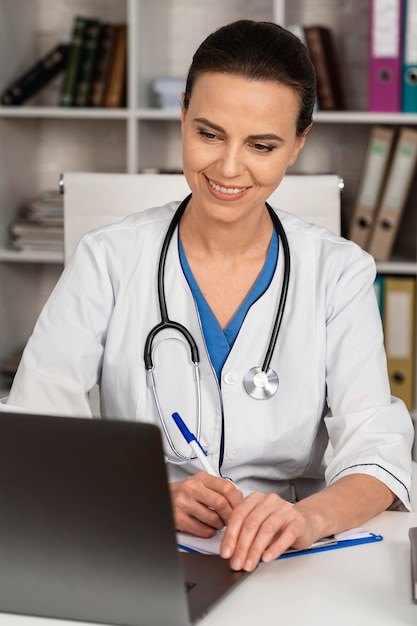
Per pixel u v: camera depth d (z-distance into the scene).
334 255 1.62
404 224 3.51
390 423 1.49
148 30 3.34
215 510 1.28
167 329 1.56
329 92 3.24
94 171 3.68
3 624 1.01
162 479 0.95
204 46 1.42
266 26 1.41
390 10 3.09
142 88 3.32
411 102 3.13
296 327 1.57
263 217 1.60
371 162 3.17
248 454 1.53
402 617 1.02
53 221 3.38
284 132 1.41
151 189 2.08
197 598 1.05
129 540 0.98
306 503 1.30
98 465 0.96
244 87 1.37
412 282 3.18
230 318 1.58
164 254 1.59
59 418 0.97
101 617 1.01
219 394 1.52
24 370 1.53
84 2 3.59
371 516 1.36
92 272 1.60
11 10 3.43
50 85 3.61
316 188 2.07
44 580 1.02
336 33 3.45
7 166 3.47
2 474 1.01
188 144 1.43
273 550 1.16
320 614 1.03
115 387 1.57
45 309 1.59
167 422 1.54
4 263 3.49
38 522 1.01
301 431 1.53
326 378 1.57
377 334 1.59
